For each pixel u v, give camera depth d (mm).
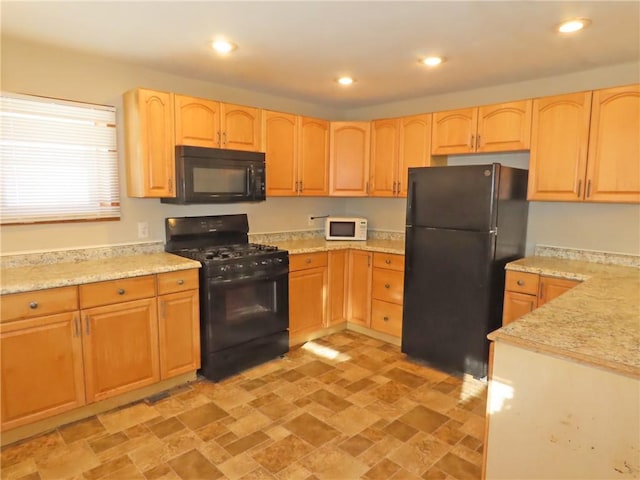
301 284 3639
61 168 2760
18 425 2207
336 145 4062
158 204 3238
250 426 2430
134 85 3033
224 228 3623
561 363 1433
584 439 1406
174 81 3254
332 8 2045
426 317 3270
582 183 2855
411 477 2016
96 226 2943
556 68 2986
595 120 2773
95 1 1982
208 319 2918
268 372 3152
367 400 2746
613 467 1357
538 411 1499
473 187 2934
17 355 2168
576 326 1634
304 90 3705
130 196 3045
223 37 2439
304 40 2480
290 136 3742
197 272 2877
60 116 2725
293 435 2348
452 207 3047
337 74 3191
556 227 3289
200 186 3031
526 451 1541
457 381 3025
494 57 2758
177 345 2822
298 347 3658
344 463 2111
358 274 3938
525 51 2635
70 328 2332
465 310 3047
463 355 3088
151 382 2713
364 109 4465
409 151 3770
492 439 1622
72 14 2131
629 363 1295
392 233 4352
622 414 1323
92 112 2857
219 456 2154
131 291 2555
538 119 3021
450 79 3307
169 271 2711
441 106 3867
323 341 3805
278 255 3328
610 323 1668
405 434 2367
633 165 2654
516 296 2936
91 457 2133
